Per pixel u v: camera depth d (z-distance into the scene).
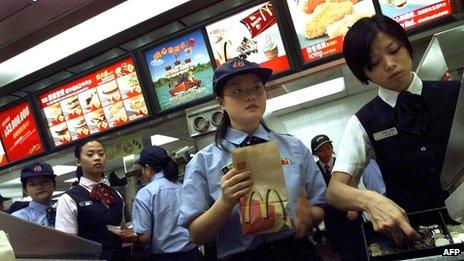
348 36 1.31
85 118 3.95
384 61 1.26
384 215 1.06
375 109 1.38
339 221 2.99
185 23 3.57
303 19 3.19
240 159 1.18
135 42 3.70
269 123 4.78
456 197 0.87
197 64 3.49
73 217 2.39
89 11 3.28
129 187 4.03
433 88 1.33
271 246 1.31
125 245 2.76
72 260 1.24
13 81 4.02
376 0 3.01
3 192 6.17
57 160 4.84
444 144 1.27
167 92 3.64
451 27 2.93
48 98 4.07
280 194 1.16
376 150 1.37
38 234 1.07
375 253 1.06
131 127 3.82
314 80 3.90
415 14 2.95
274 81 3.37
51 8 3.29
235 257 1.33
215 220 1.22
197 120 3.55
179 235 2.77
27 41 3.57
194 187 1.38
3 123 4.30
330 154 3.36
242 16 3.30
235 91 1.38
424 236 1.06
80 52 3.73
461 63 2.59
